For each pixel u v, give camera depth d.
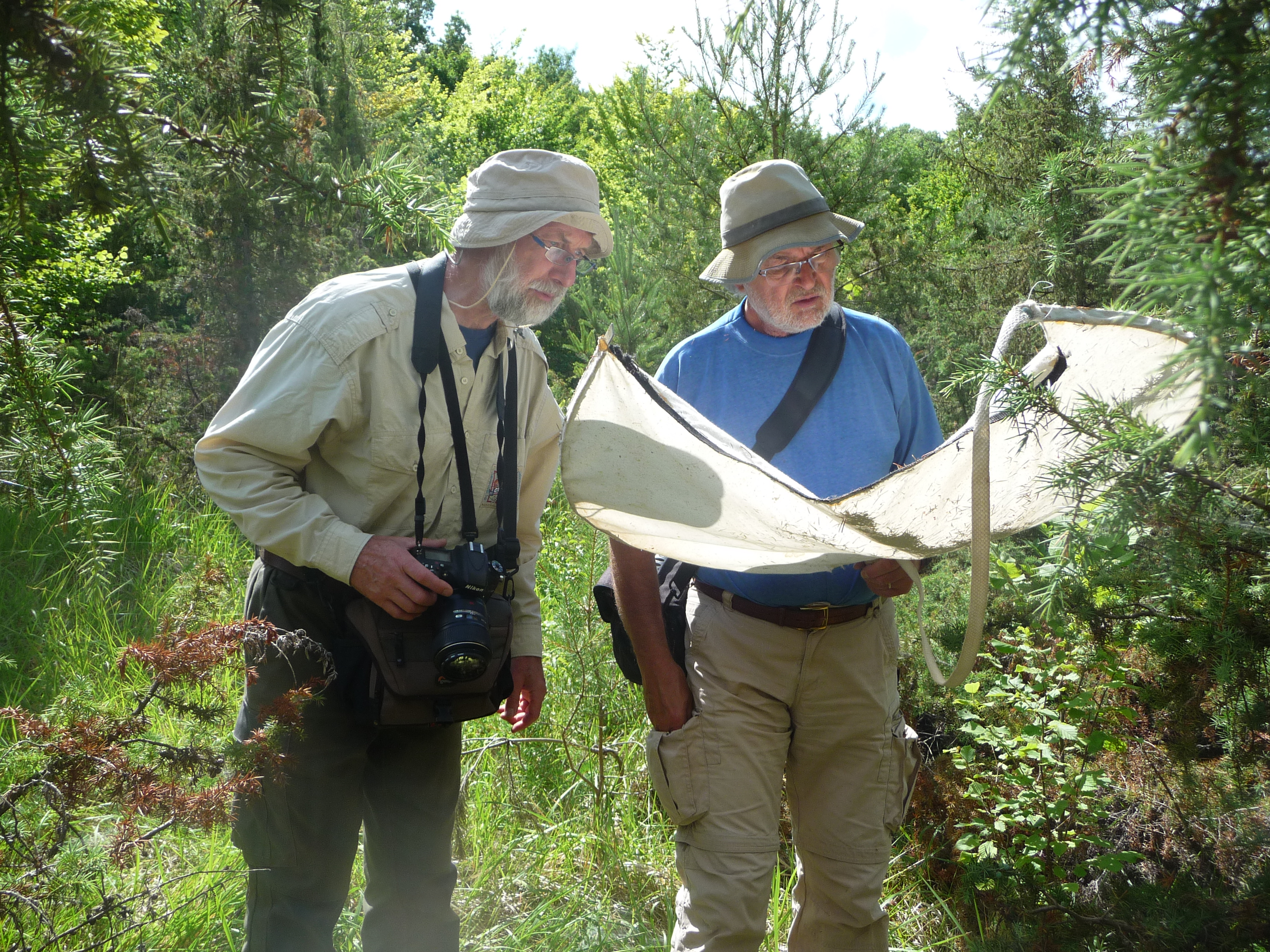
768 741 2.26
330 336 1.97
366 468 2.04
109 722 1.51
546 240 2.03
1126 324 0.86
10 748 1.54
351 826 2.09
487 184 2.03
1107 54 0.95
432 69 37.03
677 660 2.36
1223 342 0.84
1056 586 2.02
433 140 16.02
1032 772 2.99
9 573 4.03
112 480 1.51
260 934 2.00
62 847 1.58
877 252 5.62
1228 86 0.82
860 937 2.32
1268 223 0.81
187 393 7.16
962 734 3.47
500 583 2.16
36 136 1.05
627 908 2.89
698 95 5.38
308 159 1.34
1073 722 2.88
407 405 2.04
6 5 0.94
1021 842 2.83
